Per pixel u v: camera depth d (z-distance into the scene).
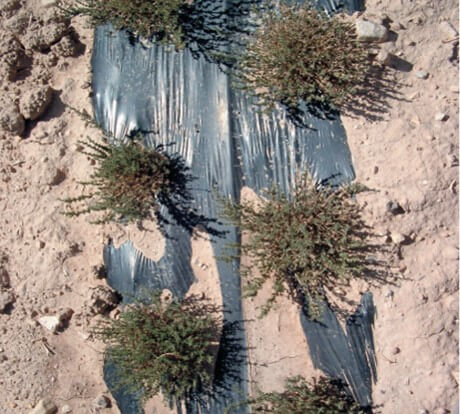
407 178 1.43
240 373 1.47
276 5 1.55
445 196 1.43
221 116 1.53
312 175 1.48
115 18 1.57
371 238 1.42
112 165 1.45
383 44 1.48
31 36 1.60
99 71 1.60
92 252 1.54
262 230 1.43
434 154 1.44
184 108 1.55
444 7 1.53
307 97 1.47
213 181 1.51
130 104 1.57
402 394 1.39
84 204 1.54
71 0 1.63
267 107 1.50
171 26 1.53
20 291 1.54
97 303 1.49
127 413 1.50
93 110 1.59
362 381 1.42
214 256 1.49
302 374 1.45
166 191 1.52
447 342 1.39
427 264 1.42
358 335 1.43
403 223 1.42
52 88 1.61
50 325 1.51
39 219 1.55
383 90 1.48
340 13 1.53
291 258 1.41
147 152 1.48
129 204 1.48
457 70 1.49
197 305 1.49
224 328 1.48
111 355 1.45
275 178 1.50
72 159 1.57
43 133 1.58
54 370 1.52
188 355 1.42
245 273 1.43
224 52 1.55
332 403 1.40
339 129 1.48
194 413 1.48
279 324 1.47
